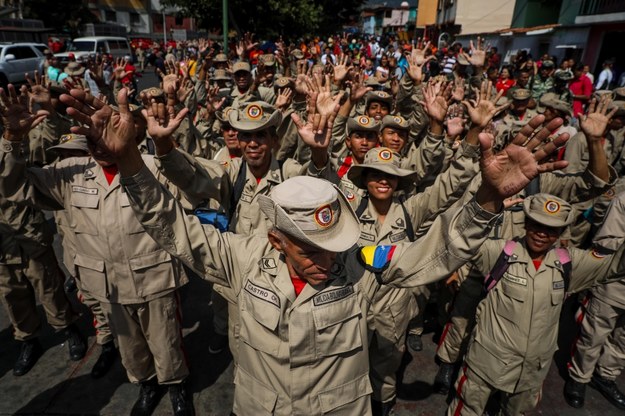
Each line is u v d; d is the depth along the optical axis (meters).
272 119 2.69
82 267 2.70
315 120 2.37
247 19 15.80
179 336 2.87
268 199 1.51
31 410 2.94
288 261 1.64
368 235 2.79
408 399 3.14
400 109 5.37
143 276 2.63
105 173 2.56
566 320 4.08
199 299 4.29
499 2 23.97
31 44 16.98
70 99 1.37
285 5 16.09
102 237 2.56
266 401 1.71
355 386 1.73
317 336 1.61
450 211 1.56
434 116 3.35
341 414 1.71
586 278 2.51
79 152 2.79
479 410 2.64
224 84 7.68
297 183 1.54
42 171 2.59
